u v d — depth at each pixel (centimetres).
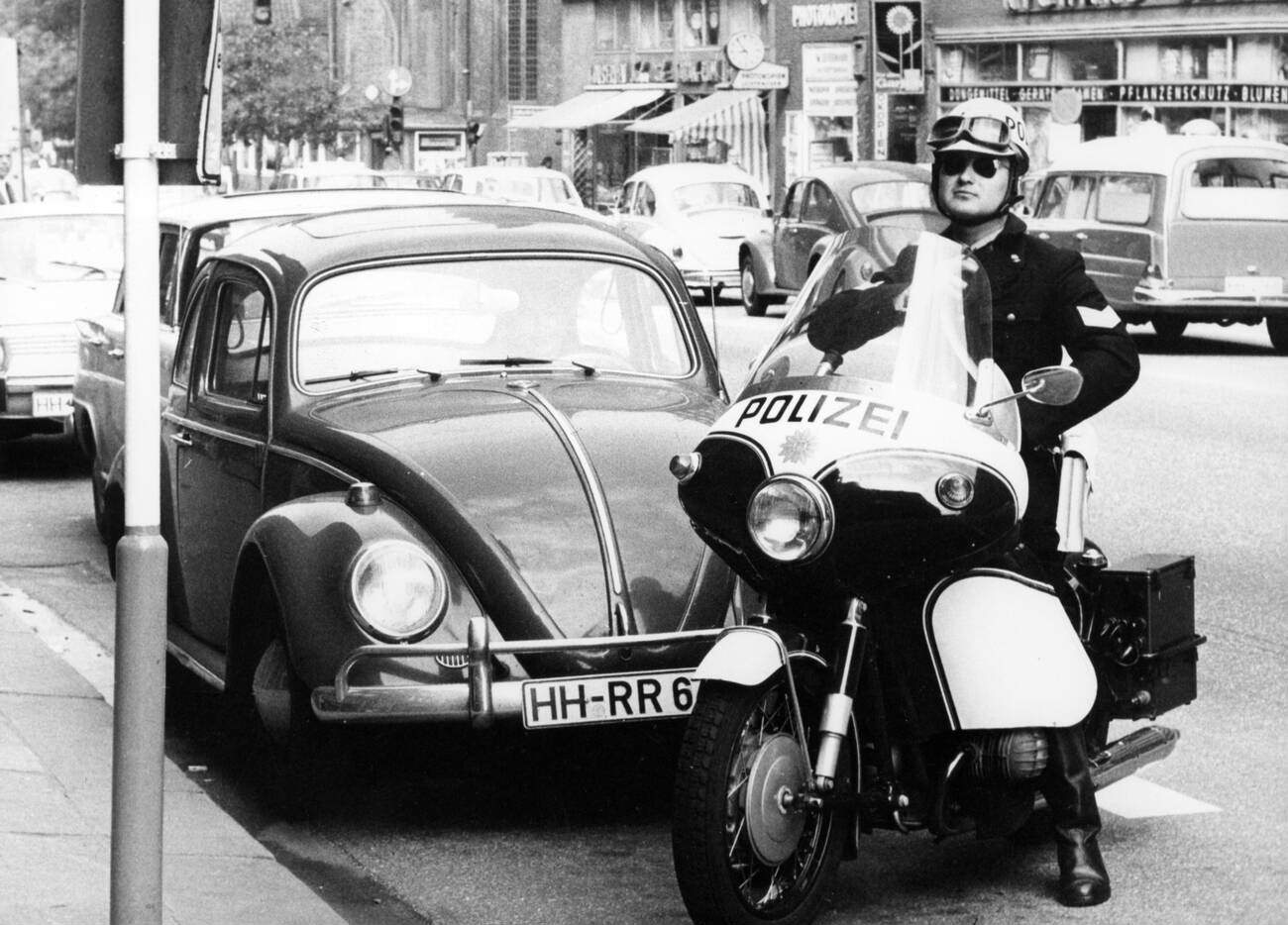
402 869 566
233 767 677
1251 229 2038
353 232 714
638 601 575
